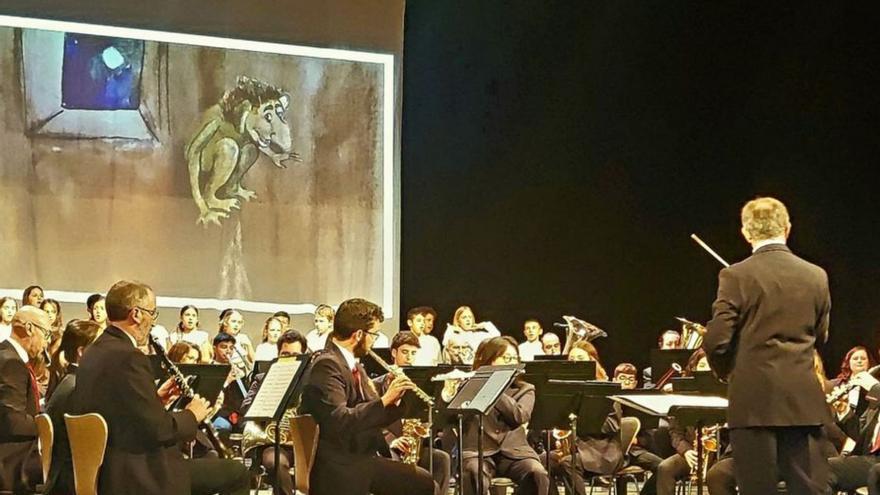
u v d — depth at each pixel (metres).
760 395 4.18
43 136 10.08
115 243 10.25
